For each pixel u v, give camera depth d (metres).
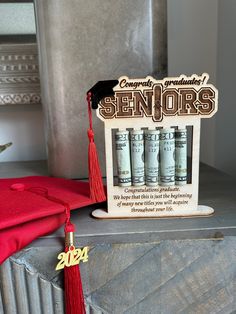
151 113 0.52
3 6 0.79
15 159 0.94
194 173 0.54
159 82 0.51
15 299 0.50
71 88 0.67
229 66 0.86
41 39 0.65
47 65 0.66
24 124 0.92
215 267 0.50
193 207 0.55
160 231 0.50
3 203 0.52
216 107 0.52
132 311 0.51
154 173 0.53
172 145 0.53
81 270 0.49
